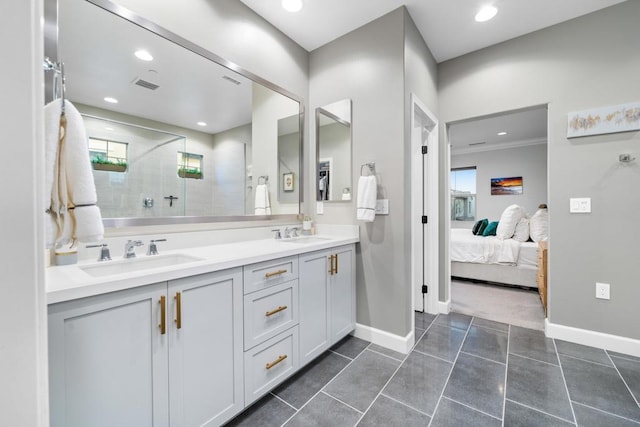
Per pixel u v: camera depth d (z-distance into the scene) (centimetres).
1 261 35
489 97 261
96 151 136
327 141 253
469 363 194
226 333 132
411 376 179
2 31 35
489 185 613
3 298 35
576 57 222
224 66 191
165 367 110
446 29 237
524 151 574
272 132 229
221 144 191
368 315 229
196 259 139
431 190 287
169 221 163
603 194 213
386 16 217
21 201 36
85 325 90
